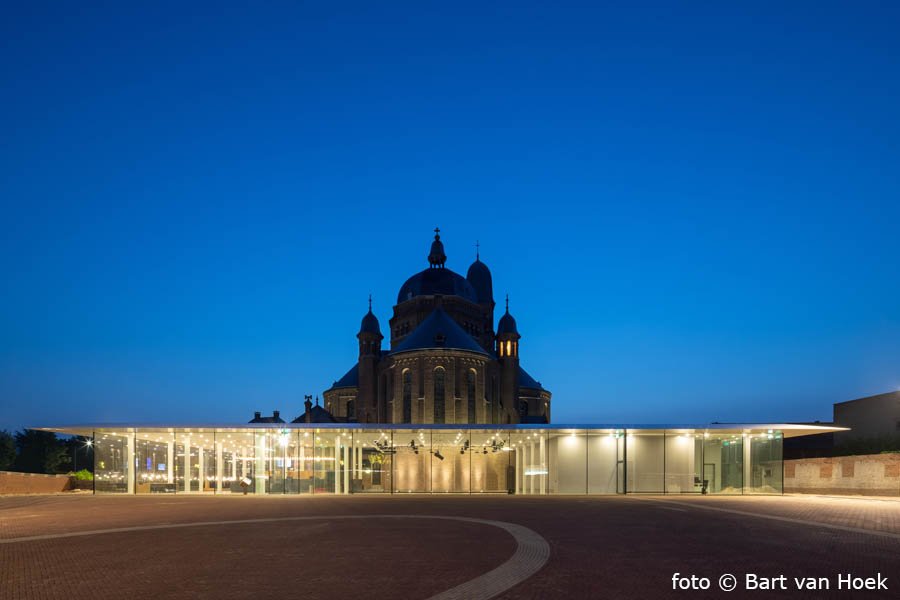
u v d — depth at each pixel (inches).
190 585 555.8
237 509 1338.6
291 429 2009.1
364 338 3649.1
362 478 2032.5
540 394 4040.4
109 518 1138.0
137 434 2001.7
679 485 2009.1
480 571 611.5
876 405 2445.9
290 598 507.8
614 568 626.8
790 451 2615.7
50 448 3528.5
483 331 4010.8
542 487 2038.6
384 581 566.6
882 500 1599.4
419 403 3100.4
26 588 551.2
